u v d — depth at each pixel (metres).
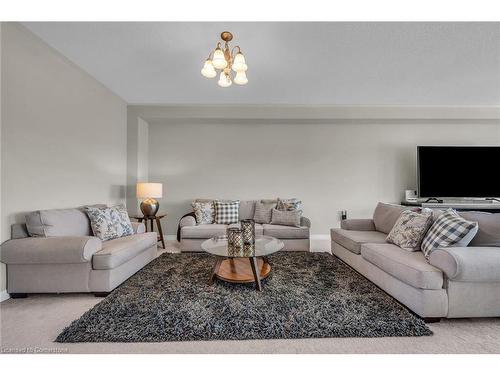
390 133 4.62
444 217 2.02
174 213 4.52
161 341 1.49
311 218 4.59
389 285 2.00
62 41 2.38
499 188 4.37
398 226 2.42
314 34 2.23
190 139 4.54
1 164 2.01
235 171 4.55
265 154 4.57
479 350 1.43
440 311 1.65
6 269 2.03
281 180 4.57
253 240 2.20
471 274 1.58
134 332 1.55
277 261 3.00
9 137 2.08
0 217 1.99
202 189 4.54
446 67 2.89
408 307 1.79
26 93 2.24
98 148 3.37
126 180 4.14
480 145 4.61
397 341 1.50
